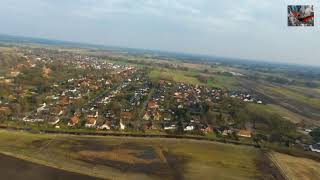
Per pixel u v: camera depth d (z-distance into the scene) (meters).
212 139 160.62
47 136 145.00
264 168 127.75
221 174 118.69
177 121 190.12
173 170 119.00
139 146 142.25
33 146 131.25
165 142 150.75
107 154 129.38
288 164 134.12
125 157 127.75
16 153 121.88
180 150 141.25
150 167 120.00
